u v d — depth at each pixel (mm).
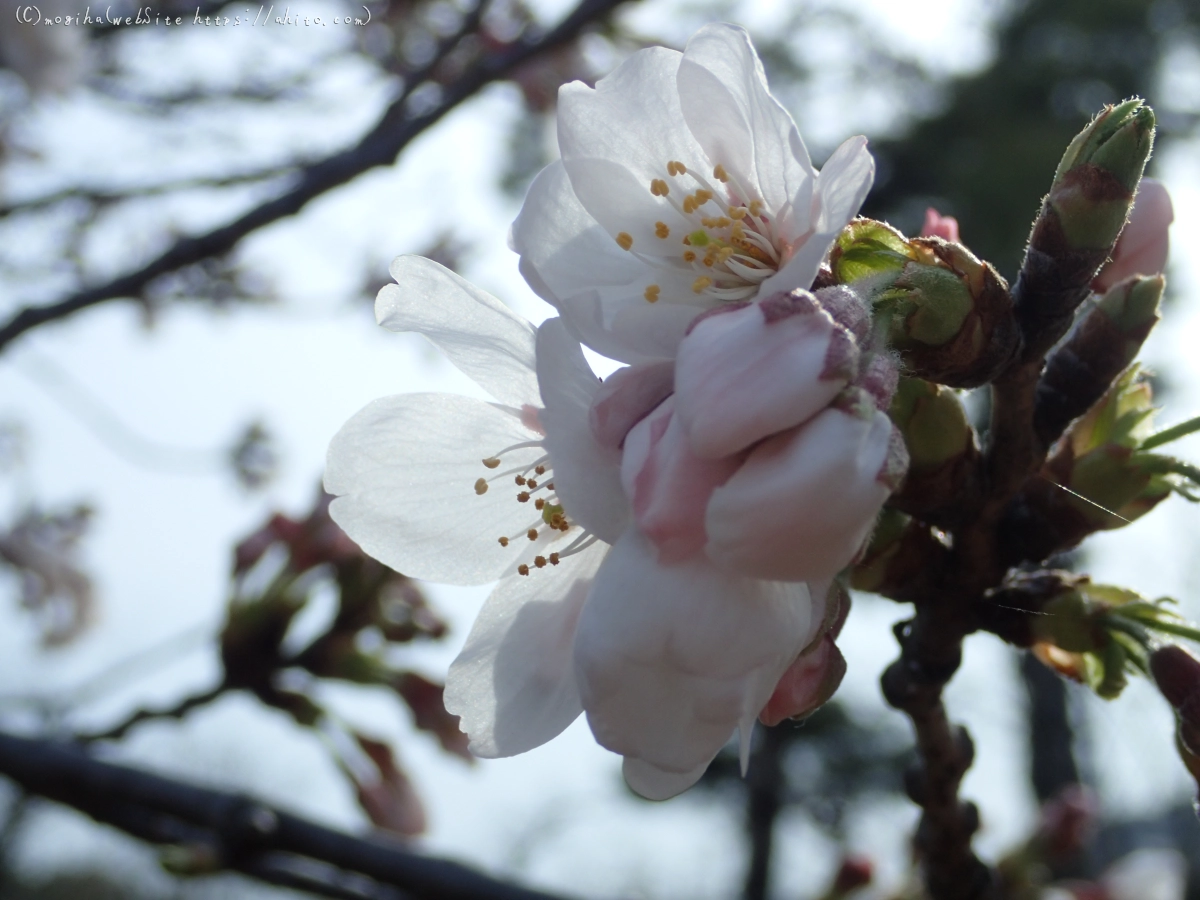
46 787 233
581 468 136
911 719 166
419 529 156
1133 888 317
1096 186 145
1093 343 155
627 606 129
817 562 125
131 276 289
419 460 156
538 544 156
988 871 172
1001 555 157
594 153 146
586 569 154
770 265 145
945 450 152
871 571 158
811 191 138
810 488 124
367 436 156
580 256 145
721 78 142
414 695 236
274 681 235
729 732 130
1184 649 152
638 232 146
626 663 128
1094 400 156
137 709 237
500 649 153
